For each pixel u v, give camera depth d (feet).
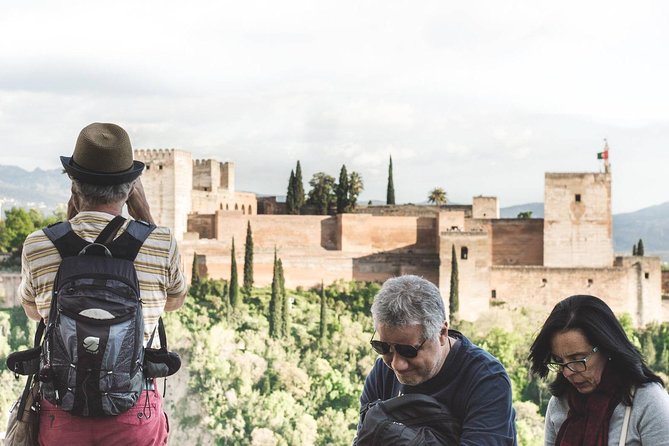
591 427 20.38
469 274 251.80
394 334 18.89
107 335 18.40
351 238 272.51
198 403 231.71
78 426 19.20
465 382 20.03
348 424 227.61
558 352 20.47
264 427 225.76
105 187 20.24
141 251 19.88
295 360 241.14
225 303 252.83
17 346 238.89
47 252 19.72
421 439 18.39
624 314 248.73
